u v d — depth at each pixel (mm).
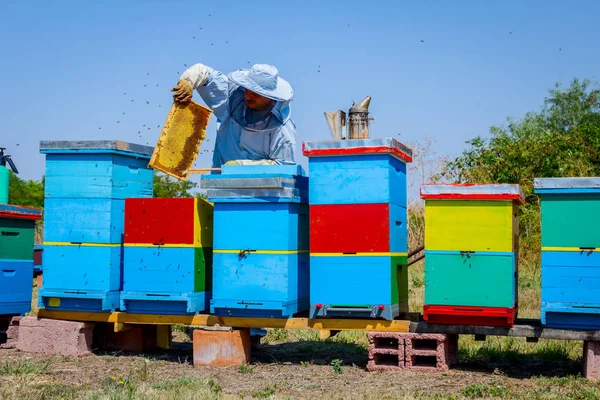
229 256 7777
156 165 8227
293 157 9094
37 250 16562
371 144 7289
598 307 6723
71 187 8469
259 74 8273
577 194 6801
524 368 7660
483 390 6418
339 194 7453
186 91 8461
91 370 7715
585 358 6996
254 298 7668
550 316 6957
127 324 8594
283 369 7801
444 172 18625
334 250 7453
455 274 7121
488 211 7031
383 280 7301
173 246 8016
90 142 8328
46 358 8359
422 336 7398
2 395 6270
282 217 7617
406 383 6906
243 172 8062
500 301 6992
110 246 8344
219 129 9344
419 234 17969
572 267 6820
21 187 35031
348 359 8461
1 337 9242
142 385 6684
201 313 8312
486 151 20250
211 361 7992
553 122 43688
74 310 8625
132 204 8164
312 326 7668
